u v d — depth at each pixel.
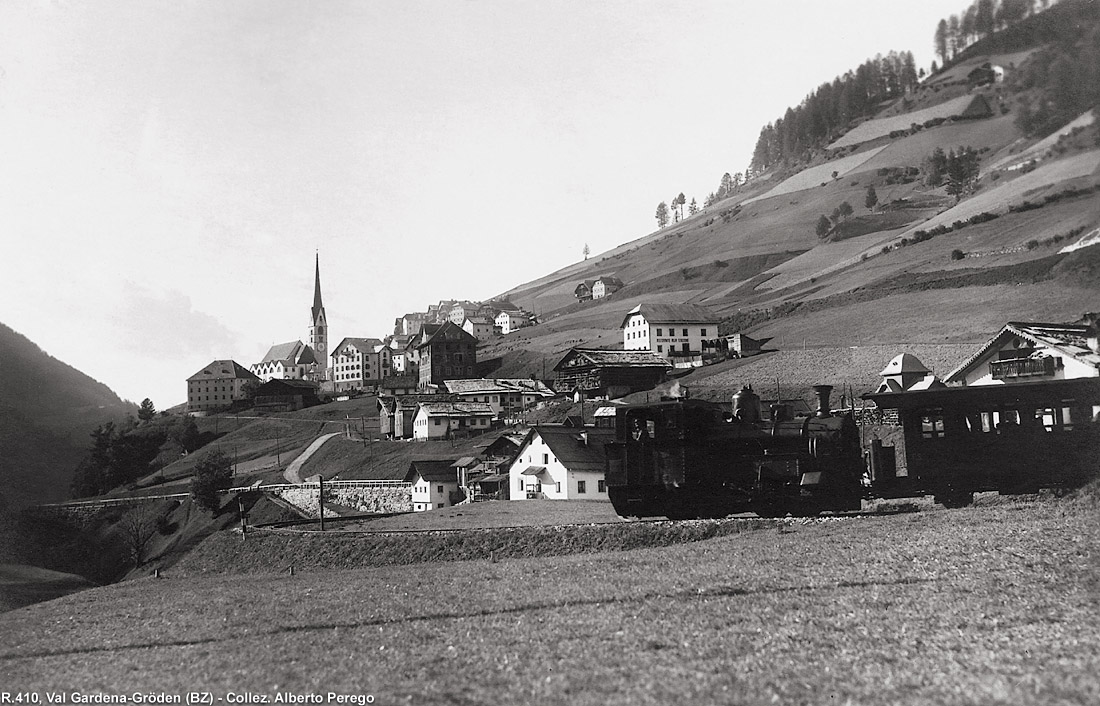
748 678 26.28
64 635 44.22
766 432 59.03
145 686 31.47
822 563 42.25
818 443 57.00
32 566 137.00
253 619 43.09
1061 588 34.97
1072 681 24.56
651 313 194.25
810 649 29.06
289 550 77.56
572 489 91.50
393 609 41.84
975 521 48.25
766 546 48.06
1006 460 53.22
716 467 60.75
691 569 44.19
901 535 46.88
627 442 64.69
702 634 31.69
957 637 29.50
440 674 29.27
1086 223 143.38
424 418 166.88
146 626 44.59
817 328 164.25
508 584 46.06
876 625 31.48
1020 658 26.89
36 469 188.88
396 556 68.50
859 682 25.50
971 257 166.50
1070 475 51.69
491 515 81.81
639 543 57.41
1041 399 52.62
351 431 197.12
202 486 145.88
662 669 27.70
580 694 25.78
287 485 148.75
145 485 177.75
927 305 150.88
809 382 125.00
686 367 169.38
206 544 88.56
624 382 162.38
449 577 51.47
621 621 34.69
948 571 38.69
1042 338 73.69
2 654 40.53
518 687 26.89
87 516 158.25
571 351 174.88
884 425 84.06
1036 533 43.84
